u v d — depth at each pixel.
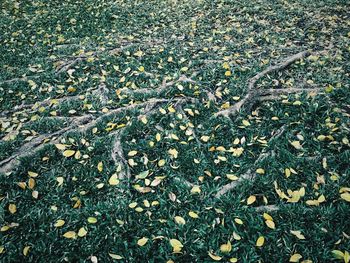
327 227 2.73
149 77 4.99
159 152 3.65
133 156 3.63
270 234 2.72
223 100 4.38
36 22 7.18
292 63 5.01
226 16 7.00
